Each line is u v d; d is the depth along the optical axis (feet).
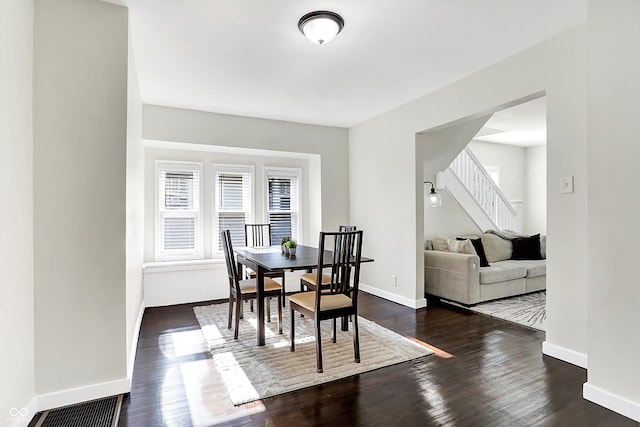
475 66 10.14
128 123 7.43
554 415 6.22
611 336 6.41
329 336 10.22
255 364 8.31
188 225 15.33
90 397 6.70
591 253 6.73
